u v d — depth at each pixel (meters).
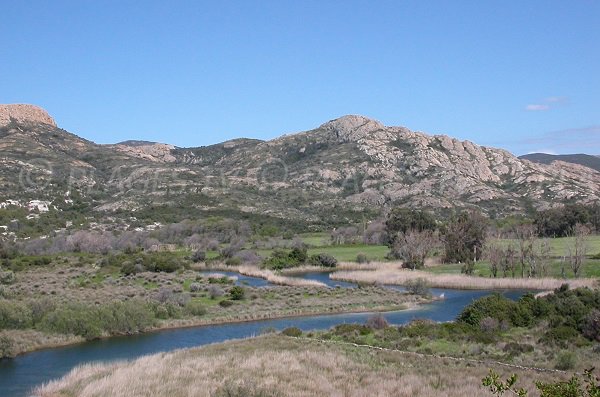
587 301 52.47
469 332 46.97
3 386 36.84
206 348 44.31
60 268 98.94
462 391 29.06
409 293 77.56
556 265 94.38
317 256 112.88
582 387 29.27
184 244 135.62
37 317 54.12
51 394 33.84
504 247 111.69
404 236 118.31
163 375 34.78
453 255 109.88
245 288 77.81
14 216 146.62
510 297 73.44
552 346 41.62
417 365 36.72
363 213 195.25
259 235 147.00
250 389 29.09
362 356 39.69
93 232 135.88
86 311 54.22
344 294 76.38
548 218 140.50
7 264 98.62
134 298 64.50
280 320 61.28
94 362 43.03
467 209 198.25
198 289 76.88
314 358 38.62
